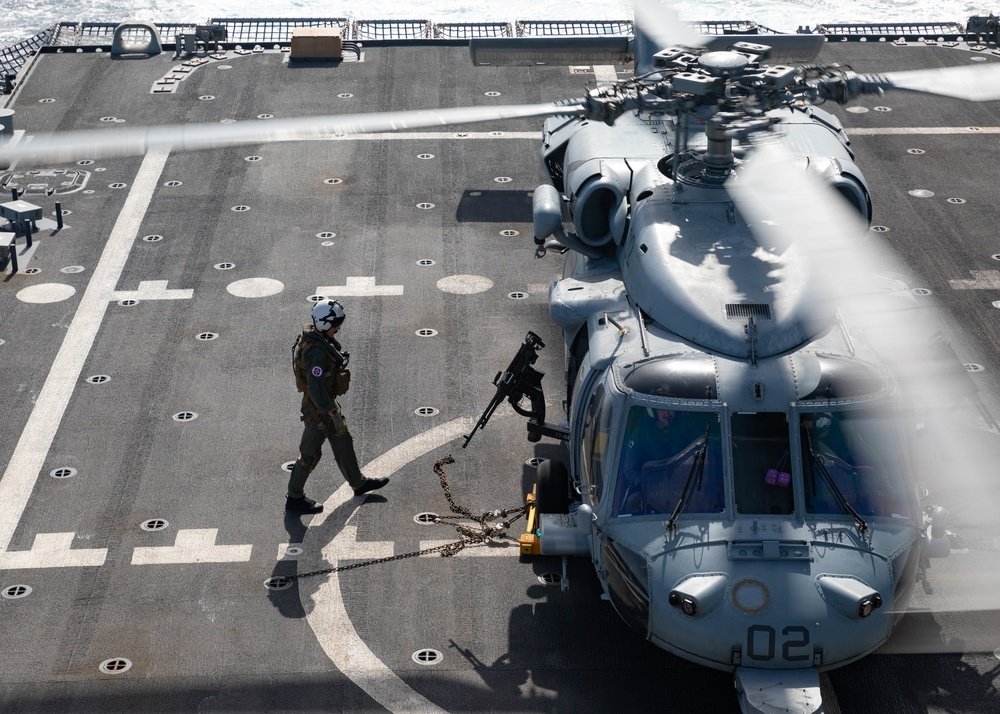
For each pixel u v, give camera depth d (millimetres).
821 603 9195
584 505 10250
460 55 27297
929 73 11516
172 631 11125
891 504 9859
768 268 10953
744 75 10891
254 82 25625
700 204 11789
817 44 15219
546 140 16344
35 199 20516
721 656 9281
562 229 13258
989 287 17719
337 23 29438
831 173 13016
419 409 14852
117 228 19594
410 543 12453
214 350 16125
